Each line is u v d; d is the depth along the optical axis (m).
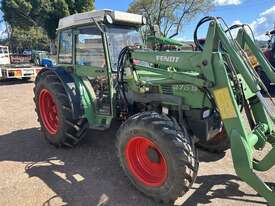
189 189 3.37
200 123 3.51
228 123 2.97
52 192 3.53
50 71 4.78
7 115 7.18
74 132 4.59
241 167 2.87
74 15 4.60
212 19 3.04
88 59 4.53
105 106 4.39
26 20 37.81
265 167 2.99
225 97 2.98
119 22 4.43
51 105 4.95
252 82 2.99
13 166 4.22
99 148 4.78
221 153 4.50
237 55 3.00
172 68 3.66
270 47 10.08
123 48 4.23
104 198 3.39
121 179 3.81
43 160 4.41
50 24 32.25
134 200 3.35
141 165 3.46
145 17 4.73
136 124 3.30
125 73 4.07
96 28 4.32
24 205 3.28
